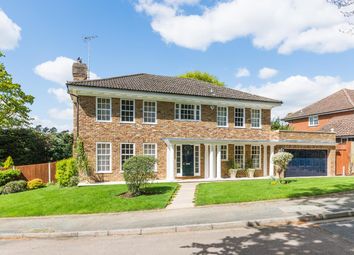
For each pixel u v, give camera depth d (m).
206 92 22.31
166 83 22.88
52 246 7.00
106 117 19.17
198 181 18.94
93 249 6.62
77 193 13.57
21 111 27.83
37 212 10.54
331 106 33.62
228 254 5.89
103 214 10.07
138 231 7.89
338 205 10.01
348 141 26.09
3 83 26.27
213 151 20.98
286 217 8.50
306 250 5.99
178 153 20.86
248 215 8.95
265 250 6.06
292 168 23.08
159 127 20.31
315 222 8.34
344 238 6.75
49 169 21.20
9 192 16.48
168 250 6.31
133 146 19.62
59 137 30.05
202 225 8.05
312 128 35.62
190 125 21.22
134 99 19.83
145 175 13.04
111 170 19.00
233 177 21.67
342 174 24.64
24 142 26.55
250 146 23.00
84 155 18.31
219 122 22.27
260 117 23.55
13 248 6.95
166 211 10.09
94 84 18.48
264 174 23.17
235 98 21.94
